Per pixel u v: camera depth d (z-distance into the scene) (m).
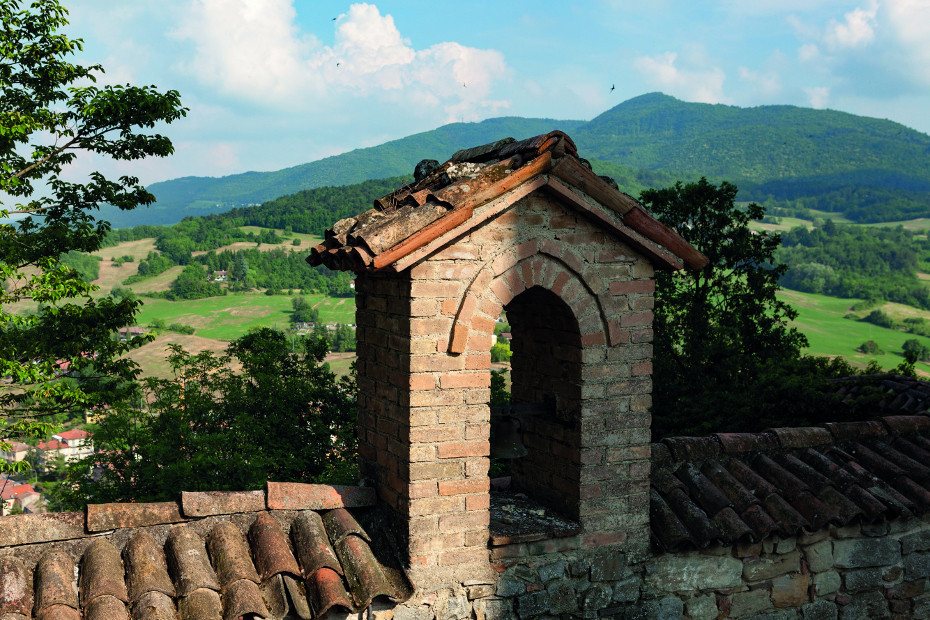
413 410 4.20
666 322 28.86
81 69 15.49
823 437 5.97
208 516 4.21
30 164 15.49
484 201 4.19
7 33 14.14
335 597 3.81
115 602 3.50
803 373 17.55
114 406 16.78
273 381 18.91
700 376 26.59
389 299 4.44
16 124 14.08
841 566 5.56
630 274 4.80
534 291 4.76
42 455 59.53
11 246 15.58
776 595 5.36
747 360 25.73
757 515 5.09
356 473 15.98
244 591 3.71
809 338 97.19
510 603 4.54
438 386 4.25
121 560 3.87
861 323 107.31
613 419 4.81
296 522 4.36
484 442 4.41
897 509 5.40
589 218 4.61
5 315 14.40
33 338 15.43
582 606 4.77
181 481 15.58
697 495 5.28
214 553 4.01
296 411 19.19
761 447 5.74
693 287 29.69
